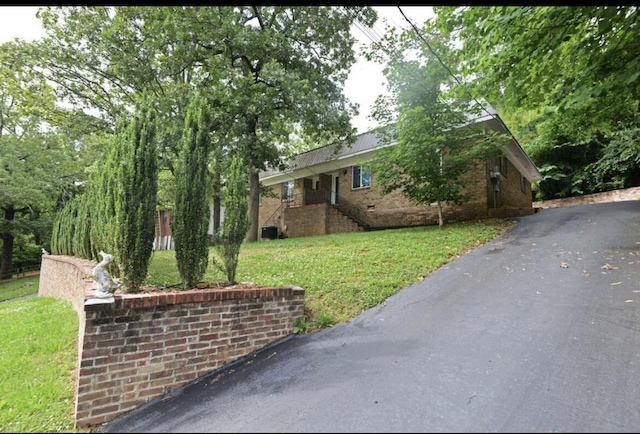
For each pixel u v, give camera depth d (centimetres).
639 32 499
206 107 465
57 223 1227
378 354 351
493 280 543
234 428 257
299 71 1307
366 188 1553
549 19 520
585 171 2016
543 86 627
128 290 386
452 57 761
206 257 437
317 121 1236
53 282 1002
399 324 422
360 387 293
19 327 581
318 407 271
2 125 1970
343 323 448
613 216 905
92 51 1267
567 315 394
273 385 318
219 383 335
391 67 1008
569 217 984
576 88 564
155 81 1243
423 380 292
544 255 643
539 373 289
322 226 1581
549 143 2038
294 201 1941
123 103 1410
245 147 1202
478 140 1048
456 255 715
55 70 1294
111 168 457
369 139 1505
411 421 242
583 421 230
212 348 365
